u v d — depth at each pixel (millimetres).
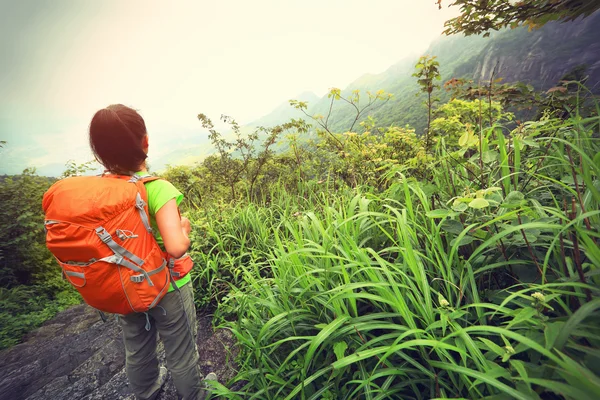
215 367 1885
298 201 3441
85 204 931
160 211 1119
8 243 5324
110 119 1057
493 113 2434
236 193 5090
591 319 776
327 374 1221
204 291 2643
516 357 921
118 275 984
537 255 1076
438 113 2943
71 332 3379
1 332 3693
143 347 1339
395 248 1175
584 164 903
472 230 1111
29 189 6094
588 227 890
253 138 4707
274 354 1446
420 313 1053
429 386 993
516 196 986
